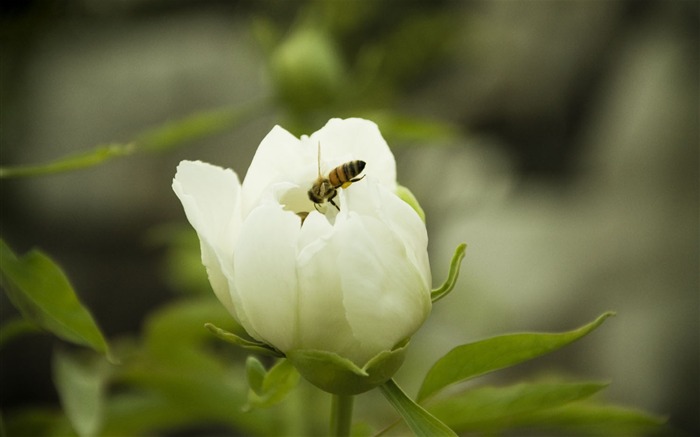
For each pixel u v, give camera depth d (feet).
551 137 7.25
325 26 3.01
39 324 1.90
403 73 4.31
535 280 6.76
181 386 2.26
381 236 1.67
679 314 6.84
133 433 2.37
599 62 7.09
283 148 1.73
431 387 1.75
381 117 2.44
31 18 6.31
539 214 7.25
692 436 6.71
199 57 6.62
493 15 7.07
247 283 1.67
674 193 7.10
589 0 7.00
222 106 6.43
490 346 1.74
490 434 2.18
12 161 6.48
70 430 2.27
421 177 6.37
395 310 1.67
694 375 6.75
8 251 1.83
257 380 1.75
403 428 2.29
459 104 6.92
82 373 2.12
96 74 6.66
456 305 4.90
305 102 2.70
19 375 6.51
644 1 6.94
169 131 2.36
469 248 6.72
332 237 1.66
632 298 6.96
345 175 1.71
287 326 1.67
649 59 7.22
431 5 5.60
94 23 6.85
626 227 7.11
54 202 6.51
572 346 6.89
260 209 1.67
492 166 7.00
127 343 2.71
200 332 2.35
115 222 6.54
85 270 6.64
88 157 1.90
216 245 1.69
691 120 7.09
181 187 1.69
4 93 6.37
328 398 2.53
